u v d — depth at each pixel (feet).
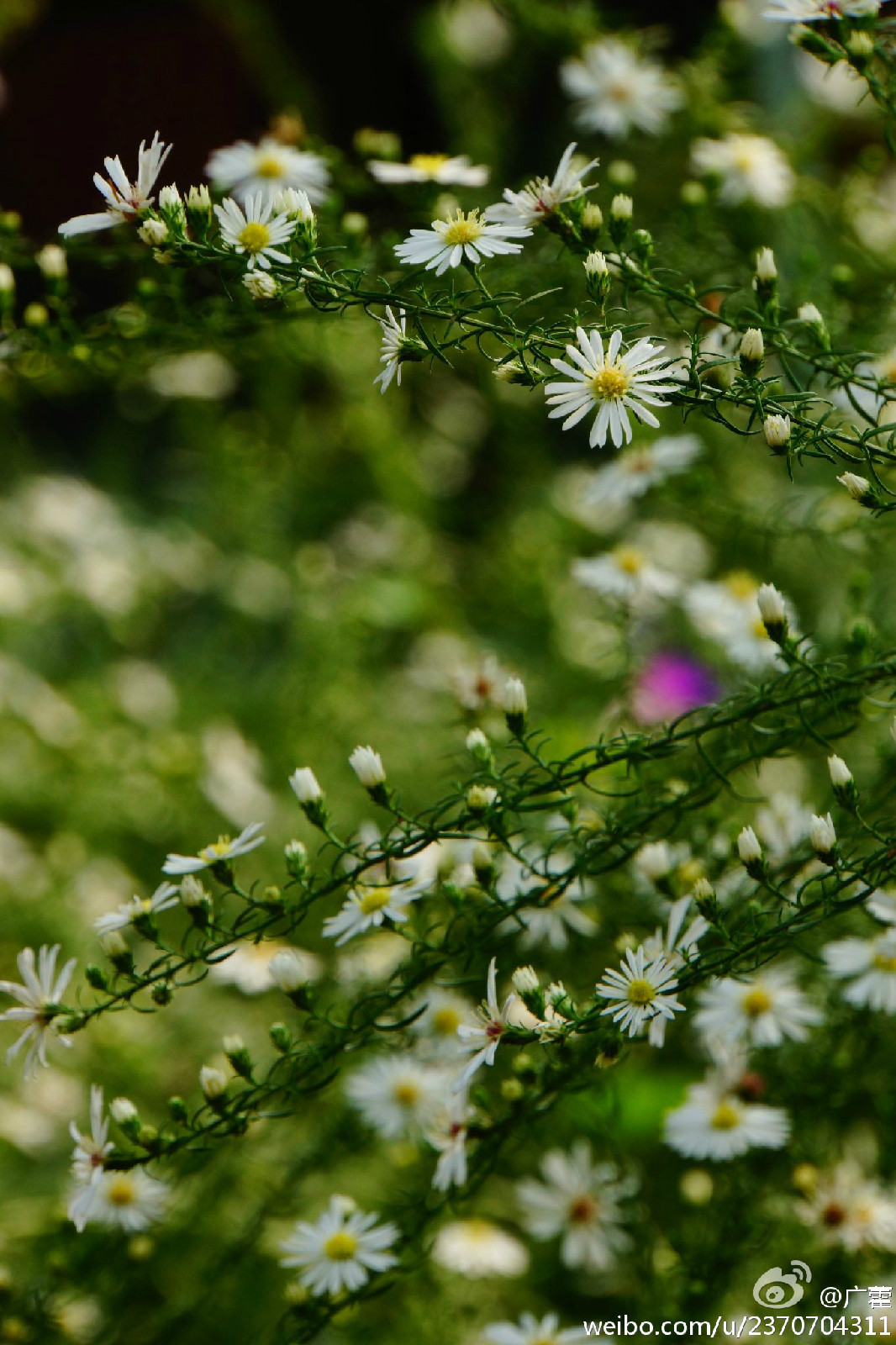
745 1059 2.00
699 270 2.05
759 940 1.81
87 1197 1.86
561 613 2.52
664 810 1.89
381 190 2.07
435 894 1.97
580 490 2.58
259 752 2.58
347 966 2.06
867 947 1.96
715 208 2.17
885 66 1.91
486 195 2.54
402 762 2.35
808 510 2.16
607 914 2.01
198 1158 1.96
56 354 2.01
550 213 1.85
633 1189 2.04
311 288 1.83
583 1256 2.05
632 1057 2.14
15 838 2.45
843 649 2.02
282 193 1.85
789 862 1.94
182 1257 2.08
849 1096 2.01
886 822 1.87
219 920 1.88
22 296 2.34
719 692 2.15
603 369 1.80
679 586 2.16
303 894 1.86
